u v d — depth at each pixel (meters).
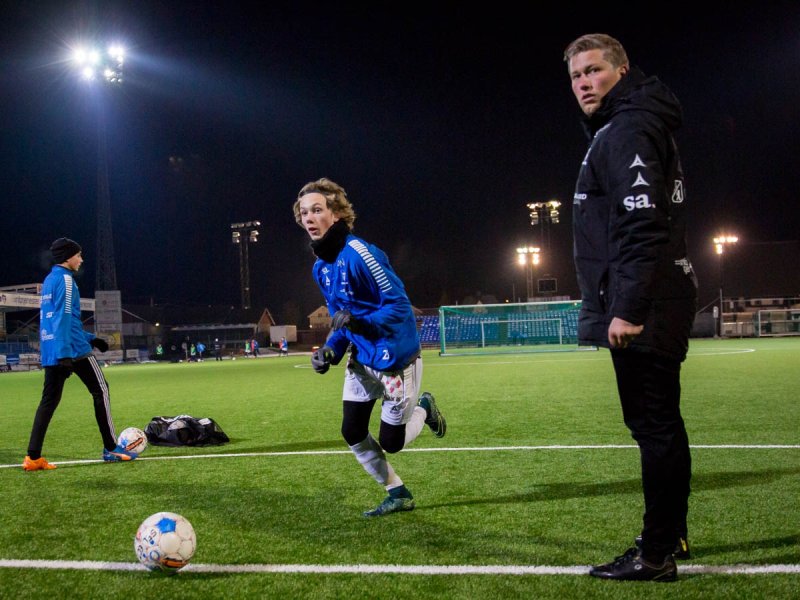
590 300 2.42
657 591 2.23
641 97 2.29
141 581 2.48
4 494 4.07
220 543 2.92
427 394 3.86
